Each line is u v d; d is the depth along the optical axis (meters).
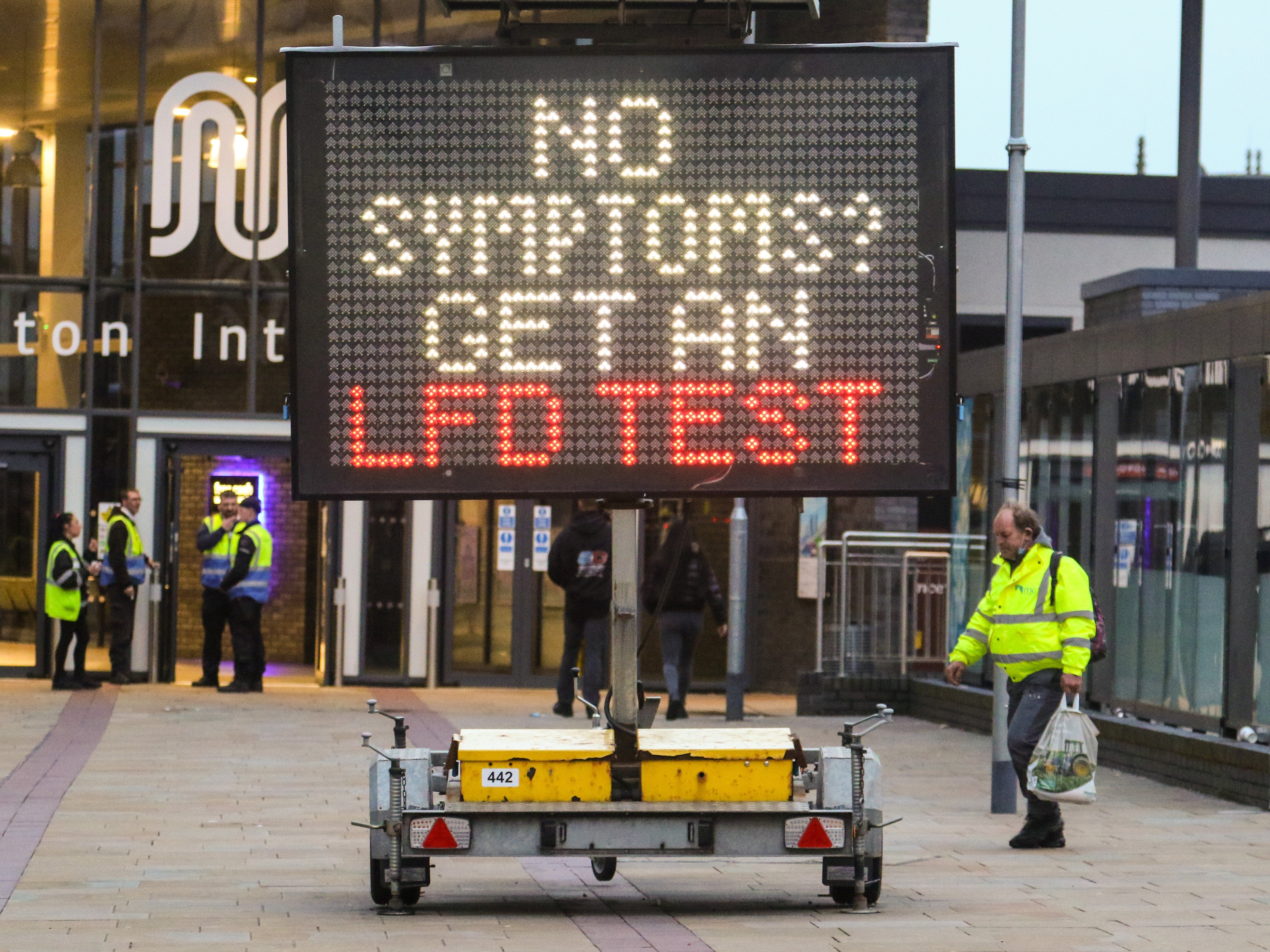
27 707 23.59
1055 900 11.28
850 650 25.48
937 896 11.45
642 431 11.60
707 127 11.66
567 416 11.61
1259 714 16.78
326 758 18.78
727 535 29.22
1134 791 17.14
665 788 10.84
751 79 11.66
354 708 24.53
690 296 11.63
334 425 11.60
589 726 22.28
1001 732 15.66
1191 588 17.97
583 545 23.42
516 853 10.73
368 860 12.72
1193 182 24.88
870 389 11.59
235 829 14.02
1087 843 13.92
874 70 11.64
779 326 11.62
